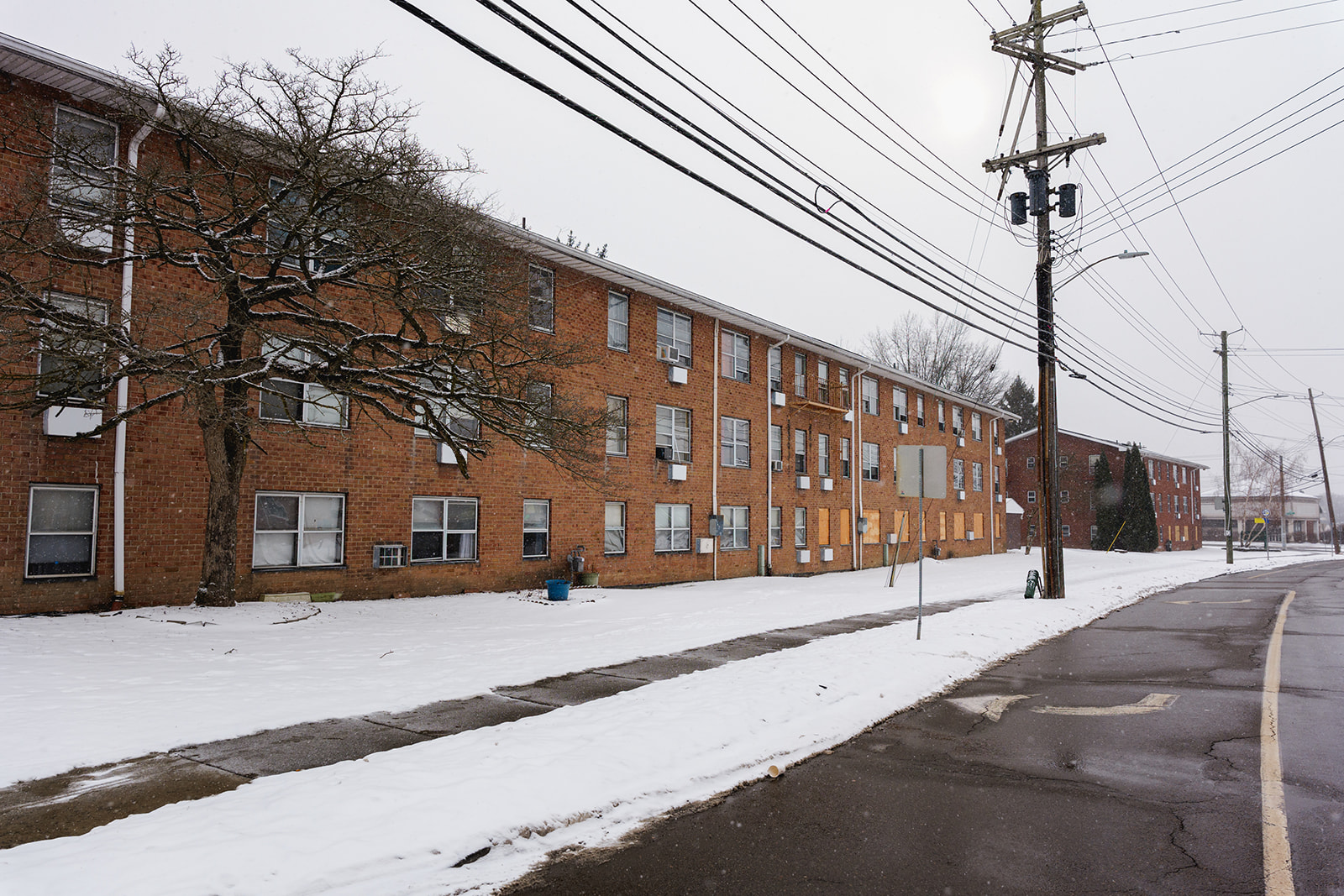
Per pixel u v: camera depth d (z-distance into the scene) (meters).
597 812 5.35
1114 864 4.52
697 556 26.06
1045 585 19.30
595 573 21.52
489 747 6.29
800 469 31.78
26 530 12.60
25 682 8.21
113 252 12.46
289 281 12.16
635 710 7.55
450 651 11.17
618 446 23.38
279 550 15.80
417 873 4.33
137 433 13.80
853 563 34.25
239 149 11.56
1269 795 5.62
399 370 12.45
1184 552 63.66
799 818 5.35
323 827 4.65
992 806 5.54
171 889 3.86
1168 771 6.27
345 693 8.42
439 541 18.72
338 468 16.66
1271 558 50.62
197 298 13.33
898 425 38.94
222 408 11.74
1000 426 50.81
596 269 21.89
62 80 12.55
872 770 6.41
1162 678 10.22
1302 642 12.88
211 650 10.34
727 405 27.67
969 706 8.68
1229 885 4.21
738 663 10.20
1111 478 57.78
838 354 33.00
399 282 11.84
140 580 13.76
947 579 27.12
